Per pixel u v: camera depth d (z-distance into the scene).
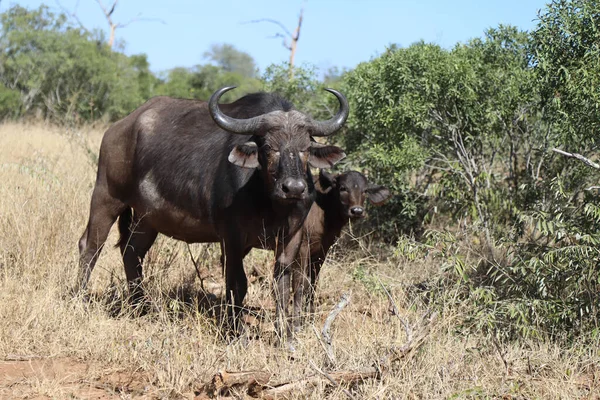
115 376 11.86
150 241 16.64
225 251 14.02
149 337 12.84
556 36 16.06
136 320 14.51
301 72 24.02
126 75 59.53
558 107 15.80
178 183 14.84
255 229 13.92
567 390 11.29
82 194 20.84
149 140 15.55
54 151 29.56
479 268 16.75
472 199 18.20
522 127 19.05
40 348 12.77
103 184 16.33
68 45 52.66
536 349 13.17
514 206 16.89
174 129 15.37
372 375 11.09
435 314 12.27
